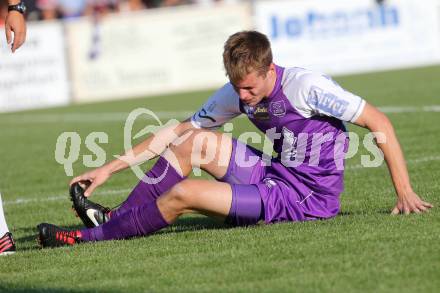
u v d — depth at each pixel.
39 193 28.86
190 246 16.67
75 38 72.81
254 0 73.56
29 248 18.75
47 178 32.56
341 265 14.33
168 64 73.50
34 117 61.34
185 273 14.61
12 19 18.31
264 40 17.17
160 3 86.94
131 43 73.19
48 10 83.44
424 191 21.88
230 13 73.62
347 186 24.27
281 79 17.77
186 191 17.41
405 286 13.00
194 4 84.12
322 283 13.39
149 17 73.12
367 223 17.30
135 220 17.75
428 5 75.50
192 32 73.50
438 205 19.31
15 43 18.41
